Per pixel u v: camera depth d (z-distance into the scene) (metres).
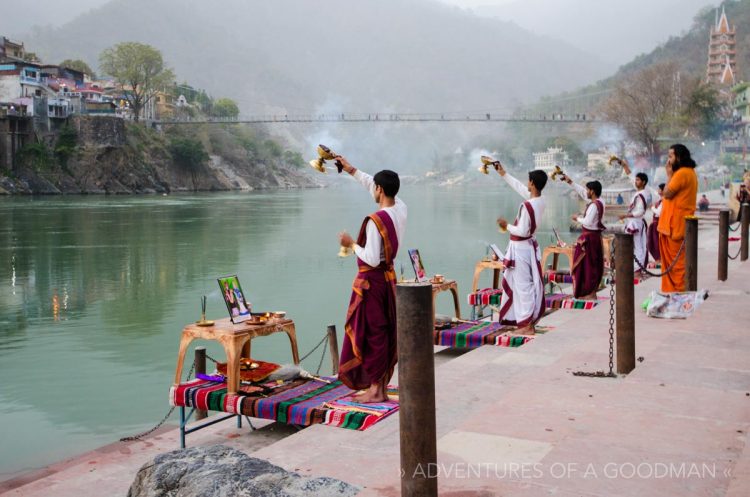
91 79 142.12
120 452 6.49
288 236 34.28
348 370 5.65
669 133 73.69
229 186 134.38
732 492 3.23
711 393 4.90
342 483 3.47
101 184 101.06
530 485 3.40
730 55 129.75
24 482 6.02
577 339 7.50
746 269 12.54
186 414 8.01
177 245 29.73
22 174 93.69
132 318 14.23
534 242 8.38
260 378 6.21
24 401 8.70
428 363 3.09
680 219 8.71
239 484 3.41
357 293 5.59
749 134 76.25
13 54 110.06
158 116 137.88
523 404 4.73
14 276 20.58
